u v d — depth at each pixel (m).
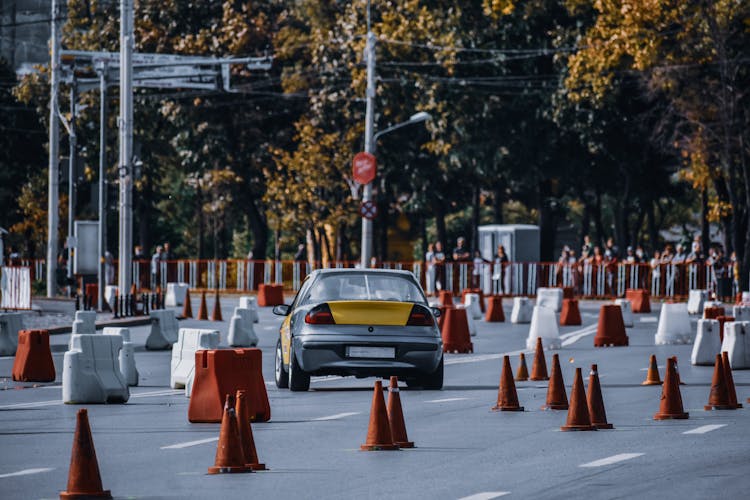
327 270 41.56
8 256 118.75
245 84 137.75
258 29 139.25
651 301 101.12
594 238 190.50
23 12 165.50
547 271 106.50
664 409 33.00
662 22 105.12
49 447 28.48
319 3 151.38
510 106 122.50
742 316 58.41
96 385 37.31
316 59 137.38
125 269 79.75
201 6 141.12
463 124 123.12
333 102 136.25
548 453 27.09
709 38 102.75
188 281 119.38
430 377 40.50
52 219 105.56
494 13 71.88
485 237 120.19
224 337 67.12
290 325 40.75
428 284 109.56
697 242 99.38
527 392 39.75
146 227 152.25
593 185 136.38
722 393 34.97
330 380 44.53
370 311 39.78
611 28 110.56
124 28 79.88
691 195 162.88
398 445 27.80
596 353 55.66
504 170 125.69
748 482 23.33
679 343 61.09
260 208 157.25
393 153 137.00
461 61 122.00
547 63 123.94
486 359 53.16
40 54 166.62
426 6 129.25
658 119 118.00
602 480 23.66
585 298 104.44
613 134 123.62
